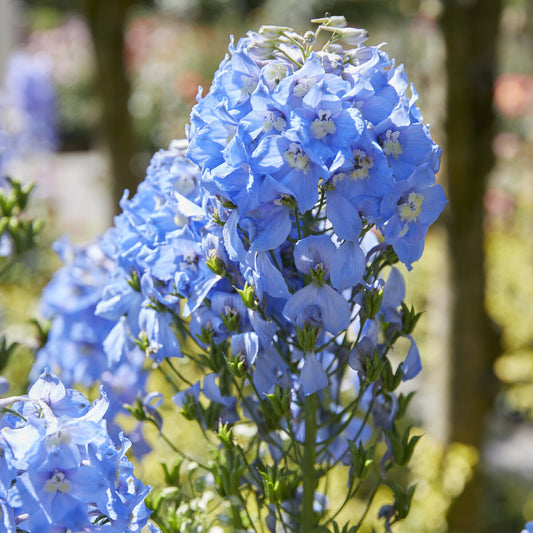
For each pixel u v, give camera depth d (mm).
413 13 4566
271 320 1426
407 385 3924
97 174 5941
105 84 3504
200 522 1516
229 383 1480
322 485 2137
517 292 4652
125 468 1340
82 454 1291
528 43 6645
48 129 5410
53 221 4953
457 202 2723
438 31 2592
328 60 1366
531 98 5793
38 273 3996
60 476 1277
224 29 10203
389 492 2785
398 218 1359
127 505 1332
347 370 1592
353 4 8875
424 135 1366
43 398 1300
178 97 8109
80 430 1274
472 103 2592
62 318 1696
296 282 1430
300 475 1477
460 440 3002
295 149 1336
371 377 1402
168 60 8617
